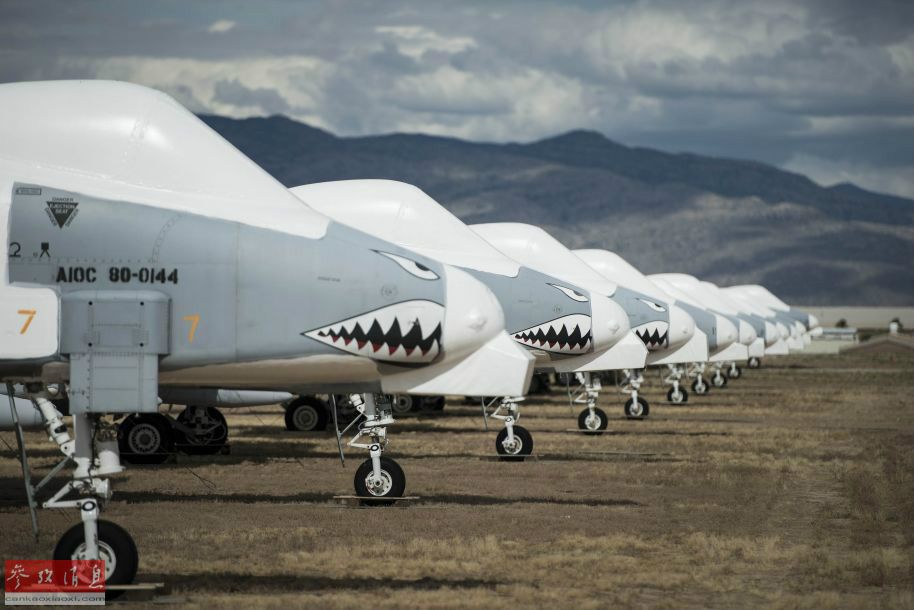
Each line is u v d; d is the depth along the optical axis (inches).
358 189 1515.7
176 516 1116.5
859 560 928.9
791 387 4271.7
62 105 856.3
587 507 1215.6
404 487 1211.2
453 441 1977.1
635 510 1200.8
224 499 1242.6
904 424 2508.6
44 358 789.2
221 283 823.7
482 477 1466.5
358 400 1402.6
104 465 794.8
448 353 901.2
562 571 885.2
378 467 1196.5
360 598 787.4
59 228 808.9
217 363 824.9
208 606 759.1
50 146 844.0
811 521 1144.2
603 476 1486.2
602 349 1895.9
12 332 787.4
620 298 2410.2
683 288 3831.2
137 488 1330.0
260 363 837.2
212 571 867.4
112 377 787.4
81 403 781.9
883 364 6609.3
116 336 791.7
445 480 1428.4
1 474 1450.5
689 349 2456.9
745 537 1035.3
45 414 855.7
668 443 1977.1
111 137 850.1
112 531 772.6
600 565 907.4
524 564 907.4
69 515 1120.8
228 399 1678.2
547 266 2010.3
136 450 1595.7
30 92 863.1
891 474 1523.1
